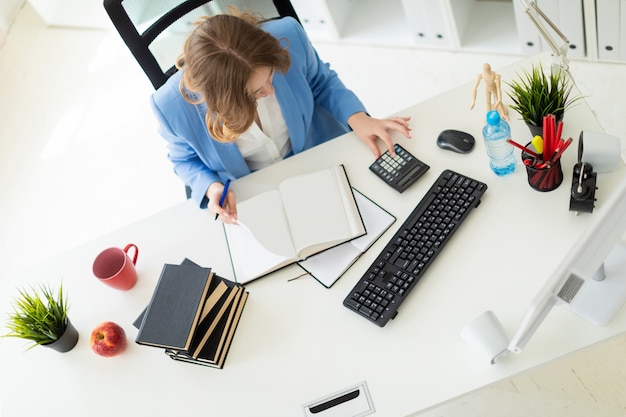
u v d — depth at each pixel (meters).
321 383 1.35
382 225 1.50
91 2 3.54
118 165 2.98
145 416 1.42
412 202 1.52
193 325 1.39
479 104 1.61
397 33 2.89
